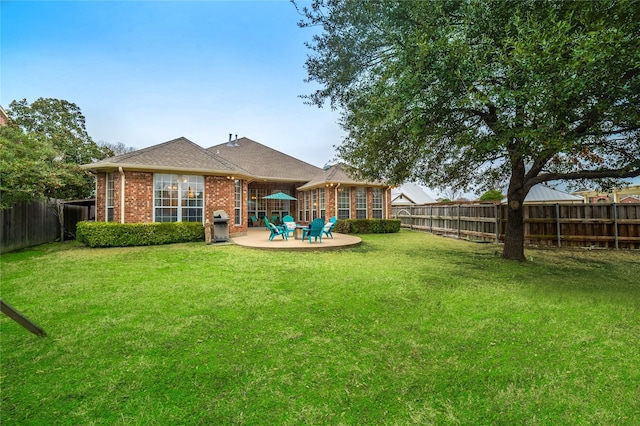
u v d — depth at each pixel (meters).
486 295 4.77
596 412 2.06
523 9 5.03
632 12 4.08
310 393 2.28
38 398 2.20
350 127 7.87
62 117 18.67
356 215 17.44
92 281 5.64
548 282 5.59
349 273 6.31
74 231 14.62
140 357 2.80
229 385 2.37
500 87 4.74
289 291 5.00
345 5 5.64
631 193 18.80
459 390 2.32
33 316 3.82
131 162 11.25
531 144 4.96
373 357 2.82
